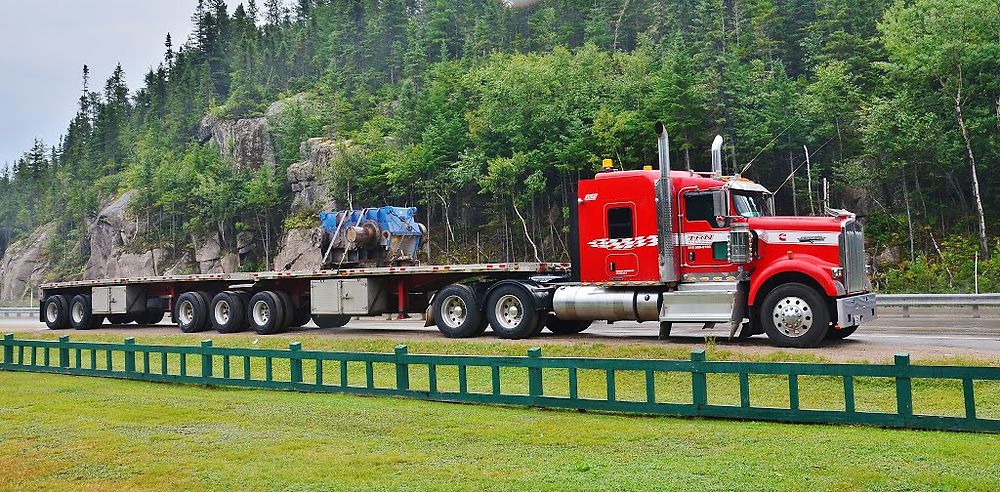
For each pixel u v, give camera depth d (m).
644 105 52.91
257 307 21.25
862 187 47.94
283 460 8.39
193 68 149.50
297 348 13.12
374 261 21.17
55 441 9.68
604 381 12.98
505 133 62.03
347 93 101.19
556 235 62.97
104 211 101.38
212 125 110.62
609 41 87.44
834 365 8.94
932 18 42.16
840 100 48.34
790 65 66.31
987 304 22.16
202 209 88.19
